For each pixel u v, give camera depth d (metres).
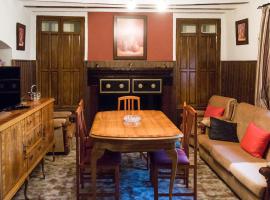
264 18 4.43
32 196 3.50
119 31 6.59
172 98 6.64
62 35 6.51
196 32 6.69
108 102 6.57
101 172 3.80
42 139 3.97
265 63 4.39
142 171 4.38
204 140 4.57
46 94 6.55
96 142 3.09
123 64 6.65
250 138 3.83
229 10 6.32
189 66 6.72
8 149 2.73
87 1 5.42
